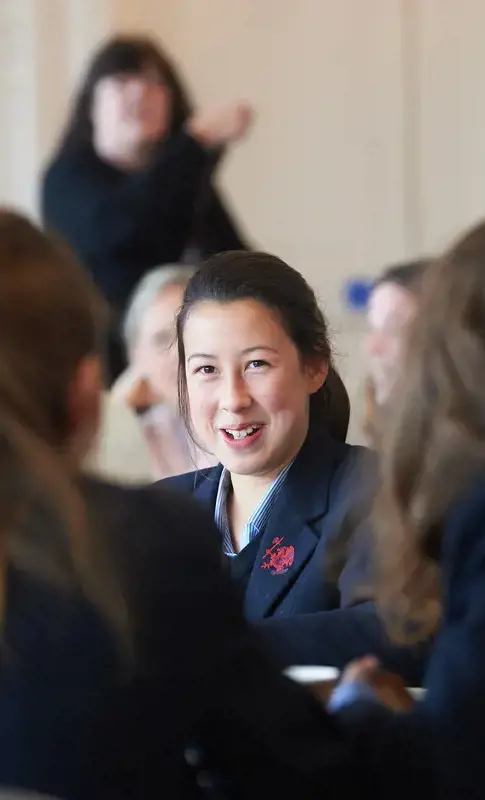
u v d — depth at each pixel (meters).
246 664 2.54
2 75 8.92
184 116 7.61
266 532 3.66
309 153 9.61
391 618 2.90
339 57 9.58
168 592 2.41
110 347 6.03
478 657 2.47
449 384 2.60
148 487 2.55
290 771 2.52
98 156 7.39
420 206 9.63
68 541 2.30
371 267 9.62
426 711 2.55
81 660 2.35
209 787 2.61
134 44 7.48
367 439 3.52
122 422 5.50
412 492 2.66
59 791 2.35
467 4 9.45
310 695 2.66
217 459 3.76
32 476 2.26
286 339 3.58
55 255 2.42
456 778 2.47
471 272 2.62
